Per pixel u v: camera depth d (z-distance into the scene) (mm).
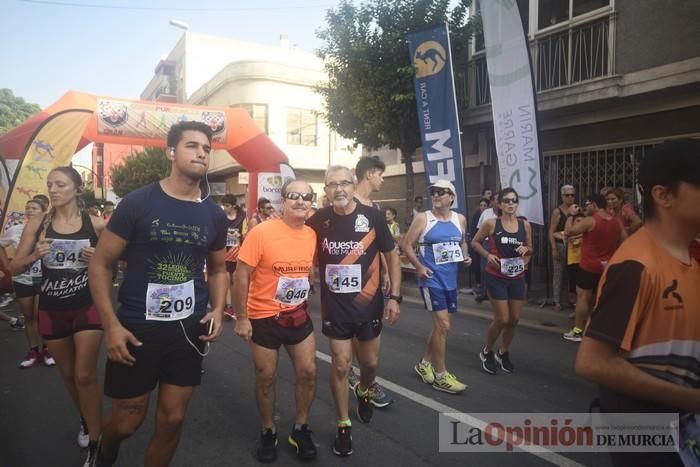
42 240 3139
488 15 8070
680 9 7629
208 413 4004
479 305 8398
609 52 8531
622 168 8688
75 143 9125
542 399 4215
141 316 2400
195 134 2451
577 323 6133
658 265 1552
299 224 3223
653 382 1485
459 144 8719
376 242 3463
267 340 3141
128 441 3535
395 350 5703
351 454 3275
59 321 3188
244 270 3100
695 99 7676
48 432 3686
